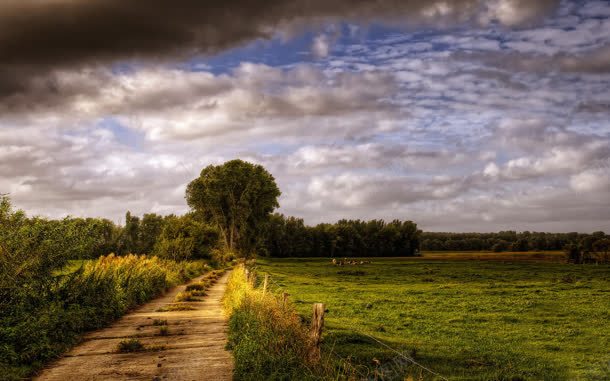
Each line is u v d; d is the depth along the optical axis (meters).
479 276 65.12
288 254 156.12
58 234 15.34
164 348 12.86
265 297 14.49
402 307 31.39
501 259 131.00
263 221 107.00
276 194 106.31
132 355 12.10
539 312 29.36
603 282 52.38
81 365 11.12
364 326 22.72
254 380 9.12
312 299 33.78
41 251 14.41
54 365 11.16
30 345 11.36
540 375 14.23
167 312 20.73
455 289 44.75
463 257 148.00
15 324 12.17
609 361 15.79
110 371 10.53
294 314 11.84
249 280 25.69
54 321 13.28
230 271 64.06
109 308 18.08
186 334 15.07
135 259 30.52
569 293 41.12
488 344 19.19
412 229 170.38
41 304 14.21
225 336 14.59
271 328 10.66
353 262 104.62
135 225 107.31
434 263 107.69
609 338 20.84
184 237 63.22
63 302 15.34
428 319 26.28
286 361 9.23
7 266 13.55
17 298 13.53
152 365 11.04
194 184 103.06
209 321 17.81
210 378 9.91
